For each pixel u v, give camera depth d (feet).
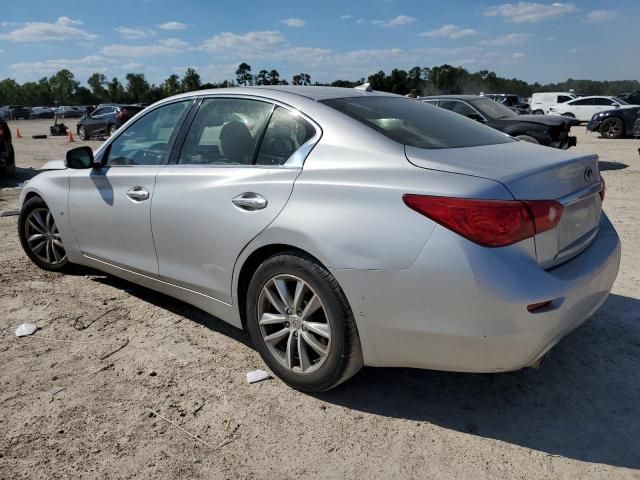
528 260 7.94
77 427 8.96
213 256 10.74
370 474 7.88
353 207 8.66
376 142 9.27
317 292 9.08
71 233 14.58
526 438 8.63
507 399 9.68
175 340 11.96
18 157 51.55
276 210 9.51
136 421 9.11
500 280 7.65
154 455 8.30
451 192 7.98
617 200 25.49
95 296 14.49
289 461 8.16
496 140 10.84
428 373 10.56
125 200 12.58
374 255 8.33
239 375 10.53
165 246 11.78
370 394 9.88
